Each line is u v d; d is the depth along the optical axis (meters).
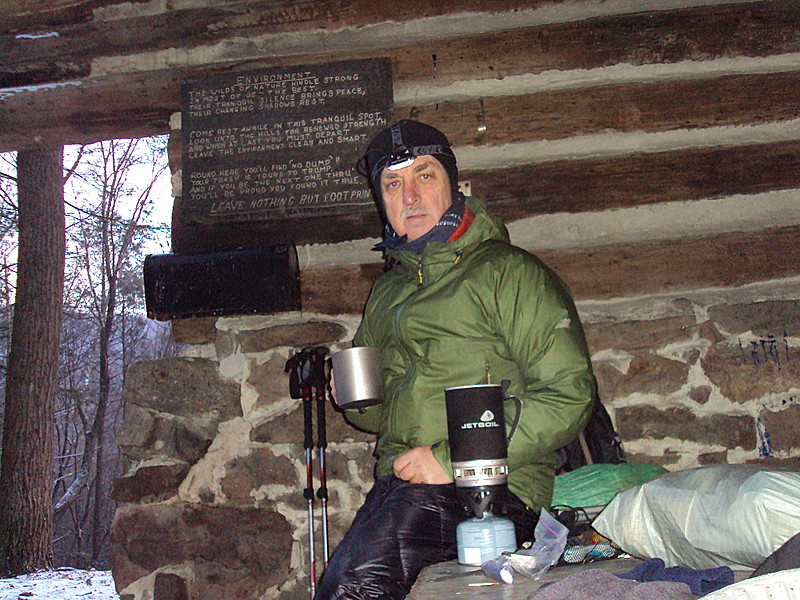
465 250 2.43
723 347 3.23
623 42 3.52
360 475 3.33
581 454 2.60
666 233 3.36
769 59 3.48
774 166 3.38
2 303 17.48
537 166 3.46
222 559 3.32
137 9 3.89
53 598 6.26
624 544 1.69
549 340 2.18
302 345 3.49
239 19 3.80
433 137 2.56
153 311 3.46
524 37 3.58
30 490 10.33
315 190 3.58
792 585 0.92
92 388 21.06
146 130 3.99
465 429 1.83
